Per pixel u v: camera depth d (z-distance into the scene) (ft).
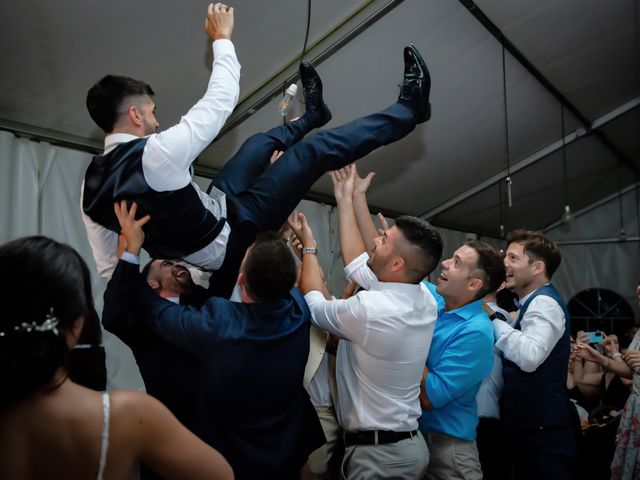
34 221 8.80
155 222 4.21
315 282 5.88
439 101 12.85
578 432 7.05
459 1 10.09
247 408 4.25
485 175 17.31
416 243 5.05
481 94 13.19
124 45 7.93
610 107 16.06
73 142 9.45
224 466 2.77
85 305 2.45
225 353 4.13
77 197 9.48
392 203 17.19
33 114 8.66
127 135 4.46
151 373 4.45
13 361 2.15
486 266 6.13
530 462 6.85
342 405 5.60
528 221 23.13
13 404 2.24
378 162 14.39
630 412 7.16
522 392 6.87
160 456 2.56
